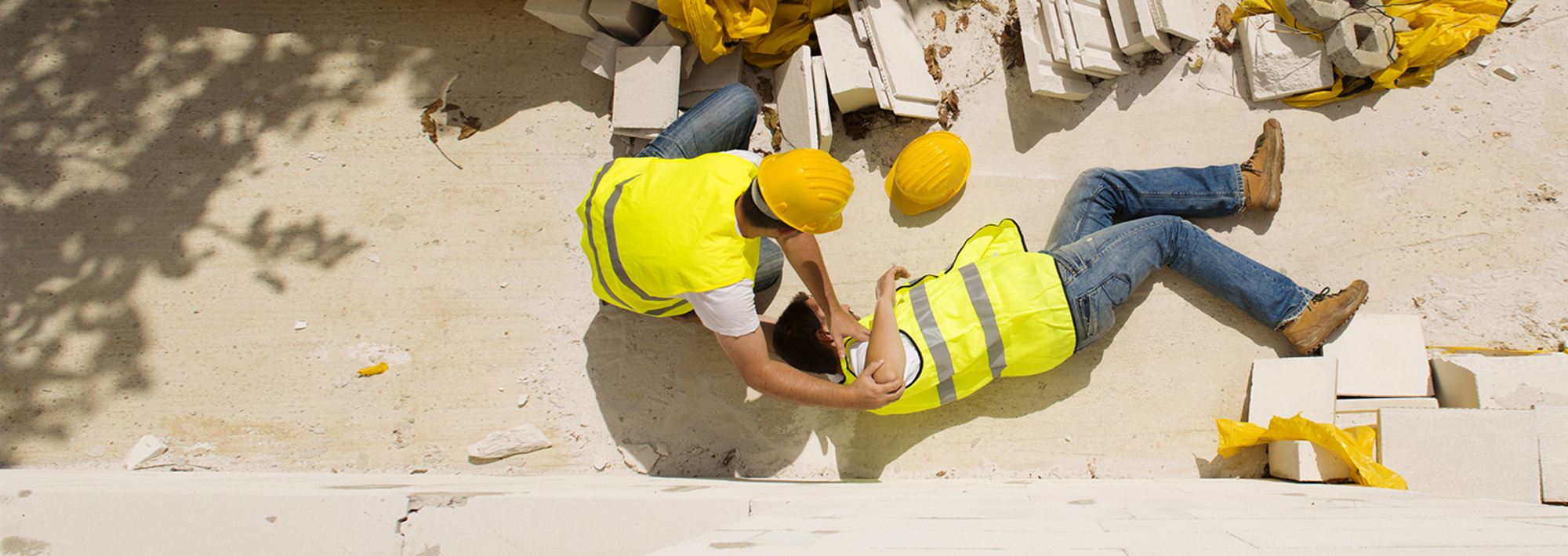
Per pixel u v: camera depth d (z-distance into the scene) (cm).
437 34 333
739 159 211
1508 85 289
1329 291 283
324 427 306
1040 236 304
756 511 181
